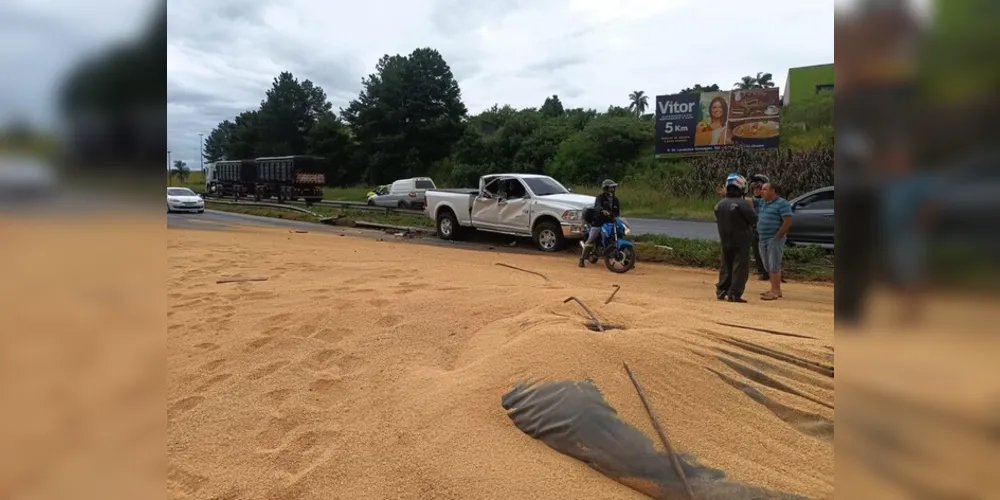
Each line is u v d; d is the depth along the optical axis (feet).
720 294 25.55
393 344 17.71
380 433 11.93
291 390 14.65
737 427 10.62
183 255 37.65
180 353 17.70
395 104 164.66
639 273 33.42
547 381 12.01
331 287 26.61
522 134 142.20
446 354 16.78
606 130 117.19
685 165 101.55
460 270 32.35
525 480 9.70
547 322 16.56
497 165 138.41
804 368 13.37
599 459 10.03
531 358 13.21
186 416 13.29
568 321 16.66
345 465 10.82
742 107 98.37
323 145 173.17
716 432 10.43
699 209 81.56
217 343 18.58
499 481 9.70
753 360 13.16
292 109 196.65
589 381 11.72
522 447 10.69
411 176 158.61
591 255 36.32
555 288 25.32
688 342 13.96
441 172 156.66
